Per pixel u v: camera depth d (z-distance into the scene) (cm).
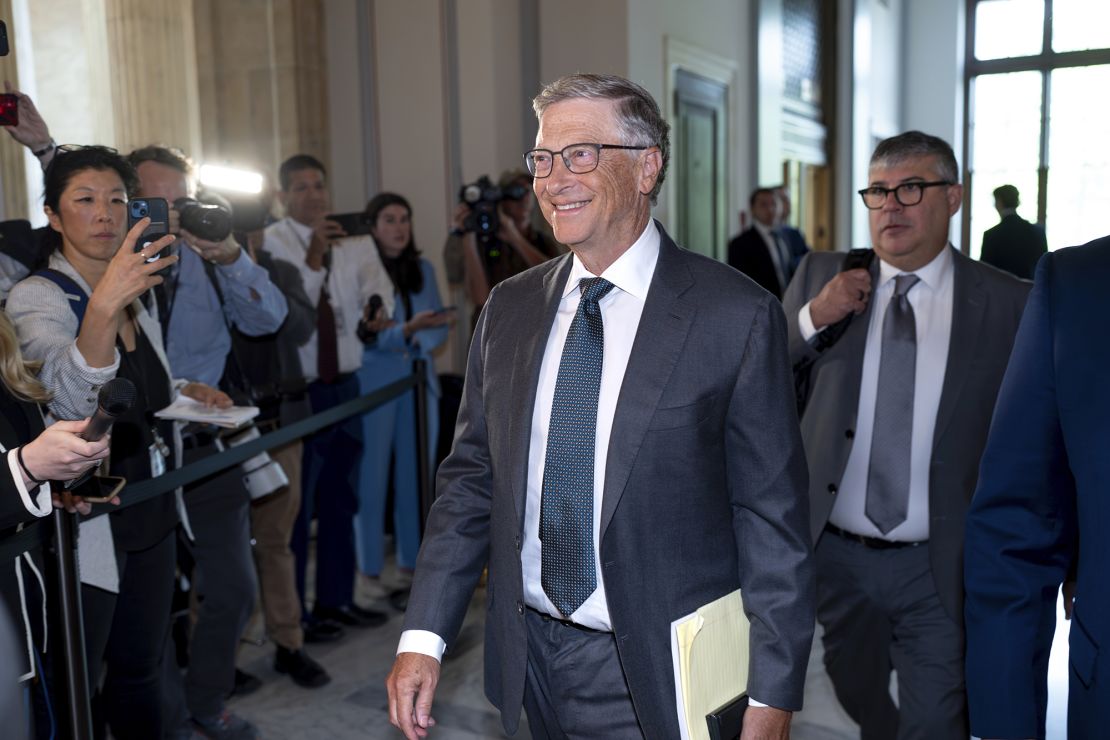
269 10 513
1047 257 132
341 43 543
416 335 419
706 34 686
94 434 162
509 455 153
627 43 559
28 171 400
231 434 293
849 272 216
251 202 317
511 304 163
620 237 149
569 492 149
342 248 392
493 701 162
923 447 214
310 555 477
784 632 143
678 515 145
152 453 241
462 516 164
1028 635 128
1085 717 120
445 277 534
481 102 527
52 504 188
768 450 146
